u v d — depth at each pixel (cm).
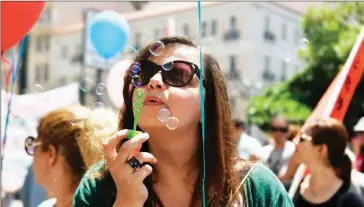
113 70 222
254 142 330
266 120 1564
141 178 106
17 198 391
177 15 1633
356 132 457
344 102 236
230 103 128
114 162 106
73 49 2920
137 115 114
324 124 237
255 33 2500
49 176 176
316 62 1434
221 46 2566
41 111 435
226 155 122
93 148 169
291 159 280
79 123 173
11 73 210
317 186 238
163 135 117
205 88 122
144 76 118
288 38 2694
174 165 121
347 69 227
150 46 119
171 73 116
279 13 2620
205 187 119
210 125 123
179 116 115
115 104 221
